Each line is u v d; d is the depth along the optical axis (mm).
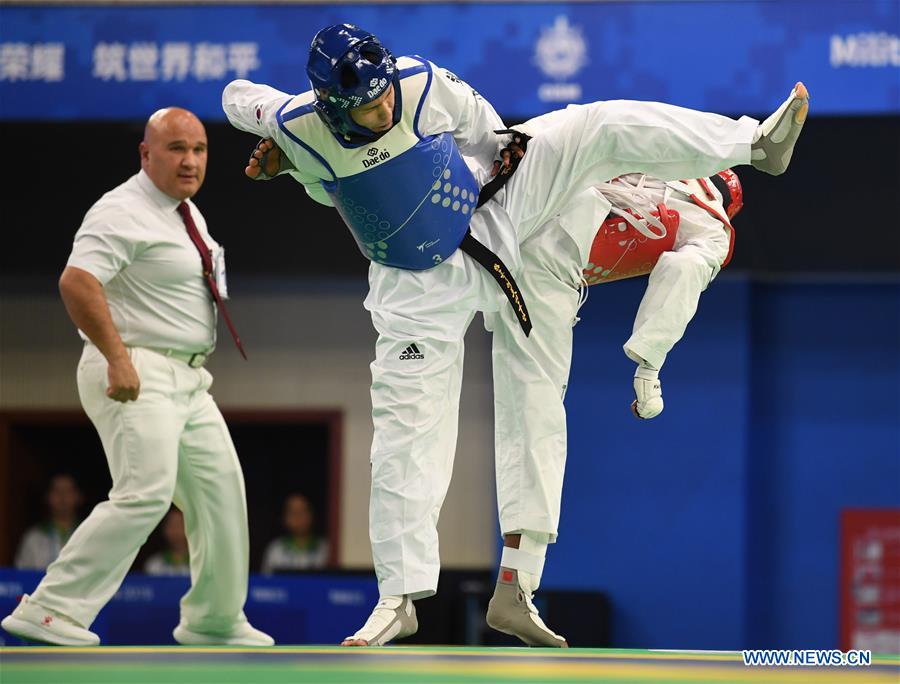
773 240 31938
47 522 34844
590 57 27078
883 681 9781
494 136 14844
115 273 17375
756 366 33906
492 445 34656
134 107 27906
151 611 22312
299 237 32719
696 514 32625
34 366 36281
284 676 9844
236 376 35969
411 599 14320
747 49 26875
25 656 11469
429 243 14242
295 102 13836
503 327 15695
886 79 26703
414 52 27266
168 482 17594
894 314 33750
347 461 35656
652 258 16359
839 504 33625
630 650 12719
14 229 31922
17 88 28016
